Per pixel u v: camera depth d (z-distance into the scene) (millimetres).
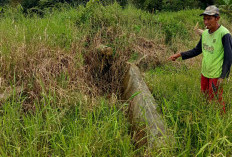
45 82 3684
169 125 2830
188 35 7098
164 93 3734
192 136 2609
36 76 3740
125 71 4629
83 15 5918
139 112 3174
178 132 2701
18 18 5734
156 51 5699
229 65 2879
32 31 4816
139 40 5887
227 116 2703
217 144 2215
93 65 4746
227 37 2840
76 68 4223
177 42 6441
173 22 7328
